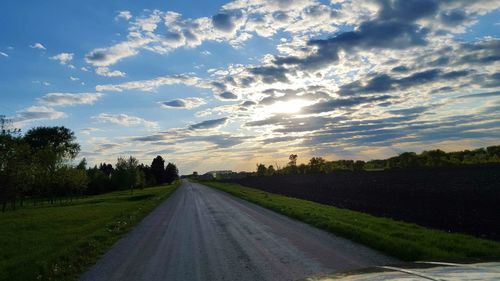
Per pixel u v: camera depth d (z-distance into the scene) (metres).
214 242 14.74
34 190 62.47
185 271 10.20
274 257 11.44
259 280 8.94
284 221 20.97
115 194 87.38
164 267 10.79
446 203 27.53
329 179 77.75
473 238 13.53
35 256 13.45
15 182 45.41
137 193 81.31
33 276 10.35
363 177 70.56
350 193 42.47
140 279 9.59
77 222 26.81
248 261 11.05
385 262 10.30
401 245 11.71
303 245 13.28
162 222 22.84
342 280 2.95
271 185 78.94
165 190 85.94
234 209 30.48
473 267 2.82
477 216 20.95
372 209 26.81
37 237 19.12
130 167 95.44
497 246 11.82
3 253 14.88
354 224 17.94
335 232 15.95
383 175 71.12
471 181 43.47
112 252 13.63
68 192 72.94
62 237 18.67
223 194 58.34
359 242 13.57
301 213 23.06
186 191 75.81
